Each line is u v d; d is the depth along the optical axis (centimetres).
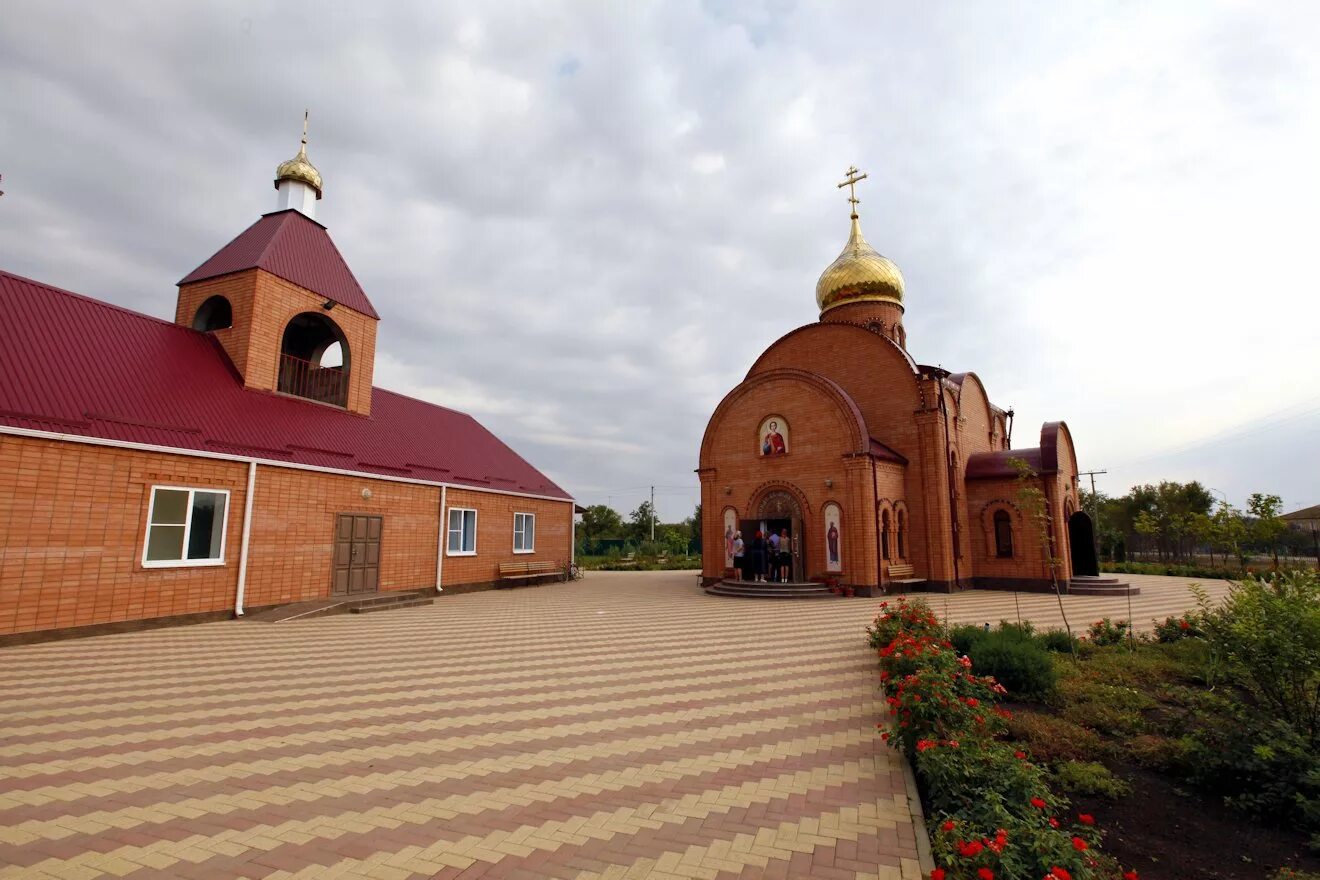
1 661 985
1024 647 843
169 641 1173
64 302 1401
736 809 490
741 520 2255
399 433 2153
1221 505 1912
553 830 456
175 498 1349
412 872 400
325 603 1595
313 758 596
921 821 470
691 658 1062
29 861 411
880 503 2075
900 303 2847
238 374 1689
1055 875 321
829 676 934
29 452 1124
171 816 475
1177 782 582
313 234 2031
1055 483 2230
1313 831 496
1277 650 589
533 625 1430
